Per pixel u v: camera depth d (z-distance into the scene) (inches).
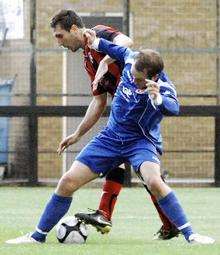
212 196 1327.5
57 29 742.5
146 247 669.9
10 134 1485.0
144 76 687.1
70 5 1478.8
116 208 1141.7
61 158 1497.3
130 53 721.0
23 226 890.1
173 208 692.1
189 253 629.6
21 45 1467.8
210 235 840.3
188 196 1327.5
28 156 1482.5
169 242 730.8
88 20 1482.5
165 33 1482.5
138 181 1487.5
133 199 1273.4
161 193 692.7
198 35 1482.5
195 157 1505.9
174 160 1505.9
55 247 673.0
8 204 1190.9
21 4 1462.8
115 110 718.5
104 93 778.2
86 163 714.2
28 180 1487.5
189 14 1481.3
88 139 1480.1
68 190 709.3
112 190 759.7
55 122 1497.3
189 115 1471.5
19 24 1465.3
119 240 759.1
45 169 1497.3
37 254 626.5
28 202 1219.9
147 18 1478.8
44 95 1477.6
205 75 1488.7
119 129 715.4
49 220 709.3
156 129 718.5
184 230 693.3
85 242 725.3
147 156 703.1
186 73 1489.9
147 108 705.6
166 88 681.0
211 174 1508.4
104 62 746.8
